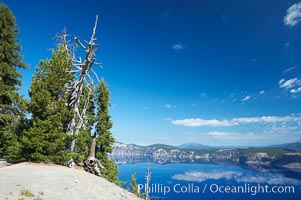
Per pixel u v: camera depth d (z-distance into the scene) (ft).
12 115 85.25
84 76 87.61
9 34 104.01
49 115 74.95
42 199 43.60
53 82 77.36
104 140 117.29
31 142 70.95
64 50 83.35
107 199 53.98
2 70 99.14
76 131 89.76
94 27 83.82
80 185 56.29
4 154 90.79
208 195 249.34
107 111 121.19
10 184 47.93
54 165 71.82
